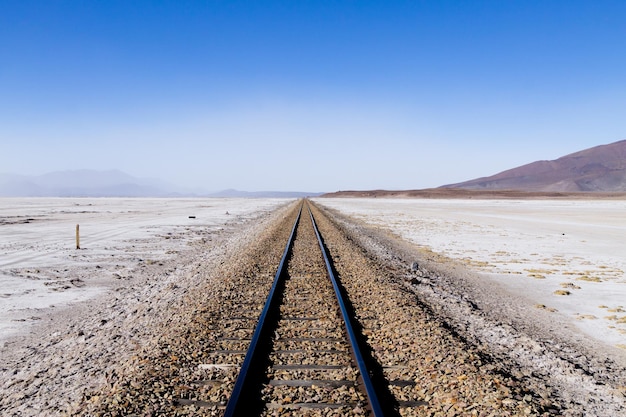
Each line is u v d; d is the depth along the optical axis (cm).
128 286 1139
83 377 539
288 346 595
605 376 576
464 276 1313
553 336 746
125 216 4262
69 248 1880
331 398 448
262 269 1224
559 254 1836
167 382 487
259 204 9050
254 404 436
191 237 2381
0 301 980
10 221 3344
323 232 2372
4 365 605
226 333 656
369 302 848
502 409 434
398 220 4025
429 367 525
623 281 1261
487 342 681
